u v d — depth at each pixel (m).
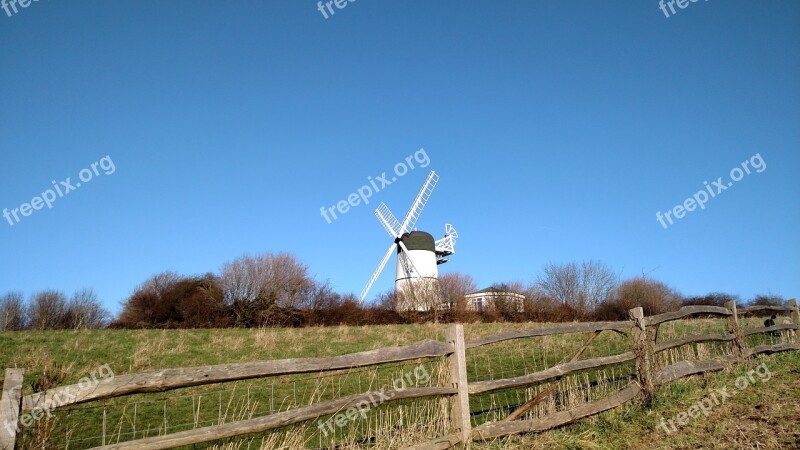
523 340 15.83
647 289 43.94
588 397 8.45
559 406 8.05
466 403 6.72
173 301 33.31
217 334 20.78
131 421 8.91
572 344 14.76
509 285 44.12
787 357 11.39
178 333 20.58
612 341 14.96
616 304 45.19
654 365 8.86
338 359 5.75
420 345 6.56
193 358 15.64
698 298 46.31
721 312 11.06
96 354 15.22
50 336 17.91
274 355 16.64
